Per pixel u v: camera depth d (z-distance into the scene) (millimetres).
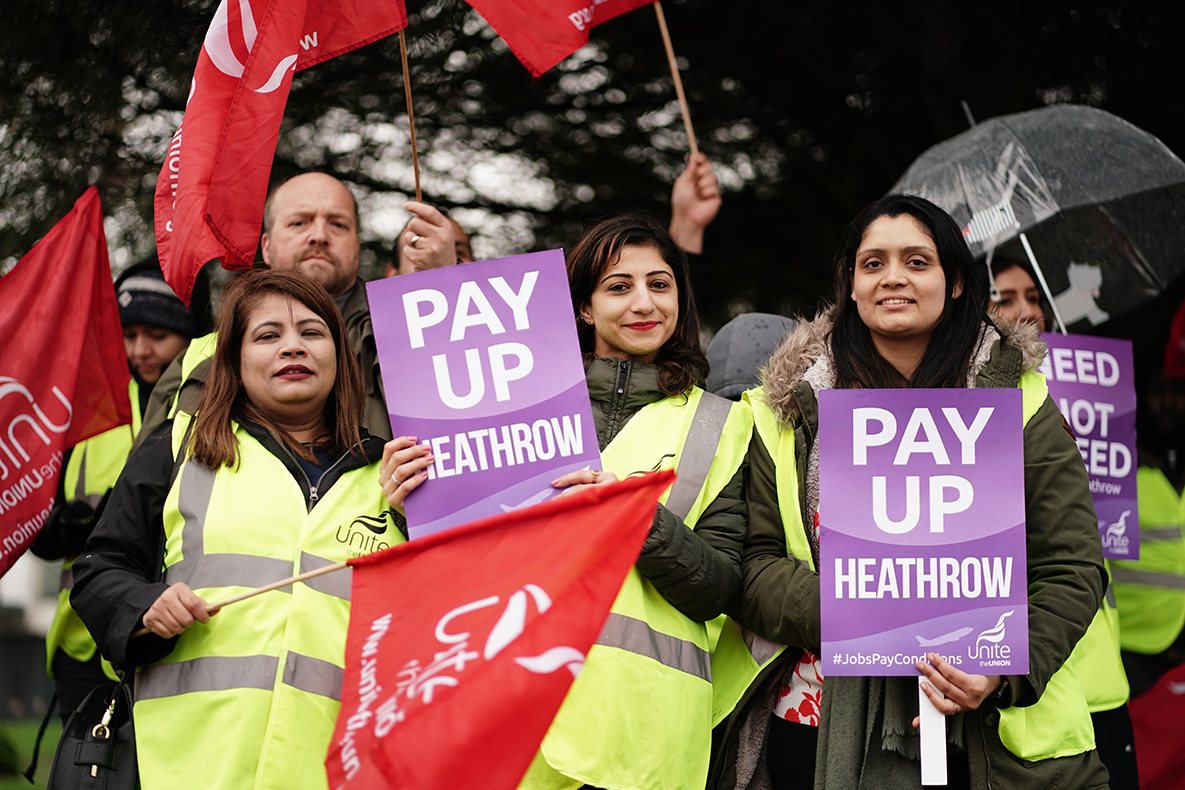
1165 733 4406
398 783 2234
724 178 7008
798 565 3006
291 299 3139
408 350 3025
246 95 3424
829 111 6957
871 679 2865
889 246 3051
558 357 3010
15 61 5410
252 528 2904
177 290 3453
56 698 4105
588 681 2873
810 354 3172
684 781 2895
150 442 3111
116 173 5785
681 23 6816
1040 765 2857
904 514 2818
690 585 2914
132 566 2959
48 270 3773
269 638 2824
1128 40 6297
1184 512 4602
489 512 2918
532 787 2883
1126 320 4965
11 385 3635
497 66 6547
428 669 2365
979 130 4535
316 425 3188
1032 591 2926
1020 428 2842
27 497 3607
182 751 2758
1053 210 4203
